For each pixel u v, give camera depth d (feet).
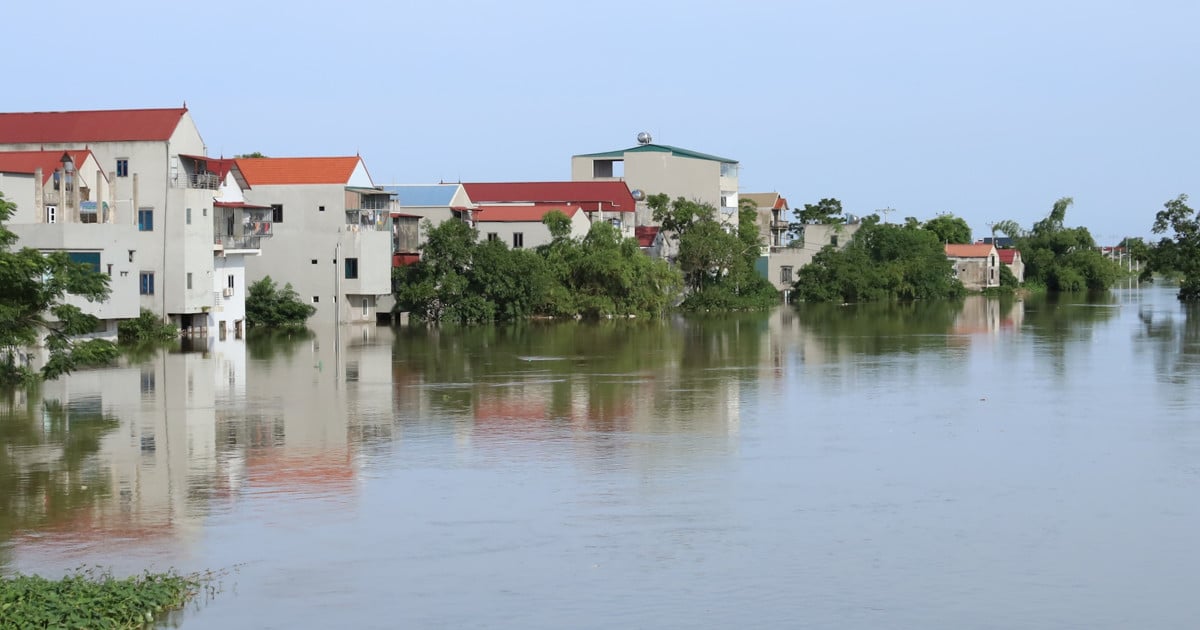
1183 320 358.23
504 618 81.61
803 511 107.14
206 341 270.67
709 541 98.07
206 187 282.36
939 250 559.38
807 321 360.07
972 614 82.48
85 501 110.32
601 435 142.92
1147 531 101.19
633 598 85.20
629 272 374.02
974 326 333.21
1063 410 163.12
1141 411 161.89
